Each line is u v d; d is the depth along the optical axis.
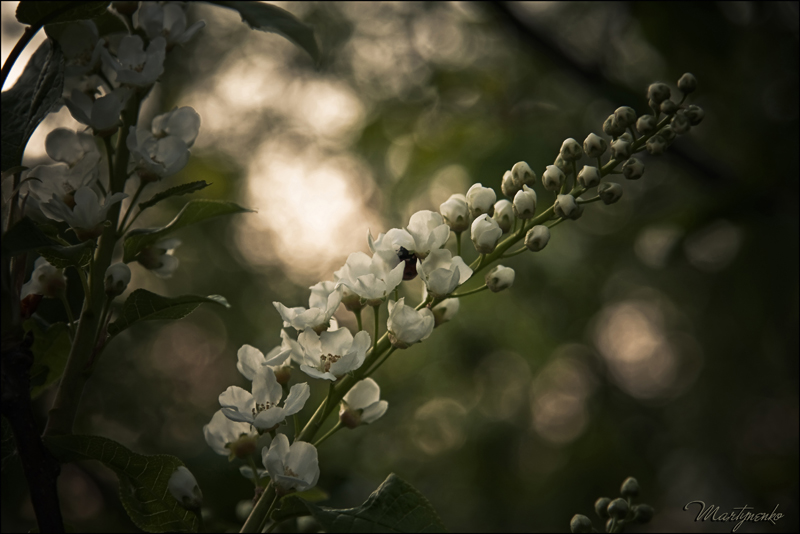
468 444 10.55
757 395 8.06
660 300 10.88
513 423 10.91
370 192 10.86
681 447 9.70
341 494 3.62
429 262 1.64
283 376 1.73
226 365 10.41
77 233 1.48
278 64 10.01
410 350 10.29
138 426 6.98
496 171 6.36
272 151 10.96
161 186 8.48
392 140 7.74
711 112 5.73
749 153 5.00
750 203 4.62
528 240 1.68
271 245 11.93
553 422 11.66
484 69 6.73
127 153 1.63
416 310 1.59
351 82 8.97
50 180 1.59
